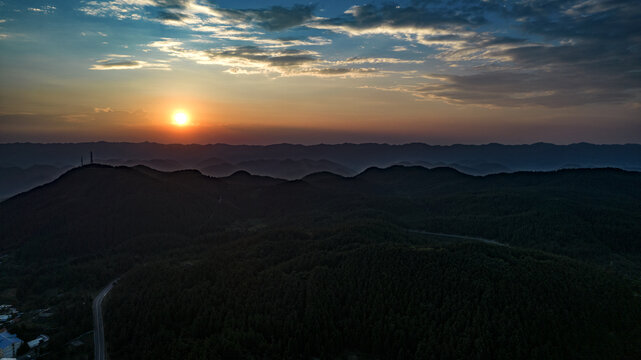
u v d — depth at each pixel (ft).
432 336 543.80
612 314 580.30
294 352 552.41
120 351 569.23
